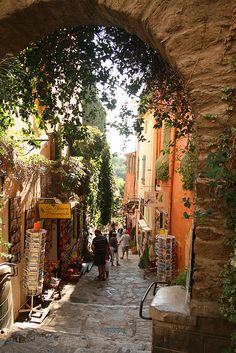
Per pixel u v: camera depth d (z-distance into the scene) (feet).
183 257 27.58
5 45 11.28
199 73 8.82
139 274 36.86
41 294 23.97
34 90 16.42
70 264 36.09
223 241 8.66
